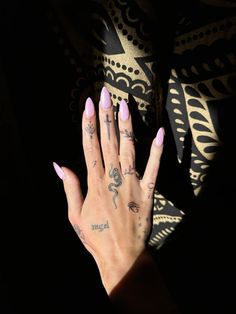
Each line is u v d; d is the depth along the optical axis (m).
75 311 0.43
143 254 0.31
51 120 0.34
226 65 0.28
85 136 0.29
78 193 0.32
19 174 0.40
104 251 0.31
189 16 0.27
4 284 0.39
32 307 0.40
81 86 0.31
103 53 0.28
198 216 0.42
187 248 0.46
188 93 0.31
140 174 0.35
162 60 0.29
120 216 0.31
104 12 0.26
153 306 0.30
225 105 0.31
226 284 0.47
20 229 0.43
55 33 0.28
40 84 0.31
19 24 0.28
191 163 0.36
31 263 0.43
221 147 0.34
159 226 0.45
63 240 0.45
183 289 0.48
